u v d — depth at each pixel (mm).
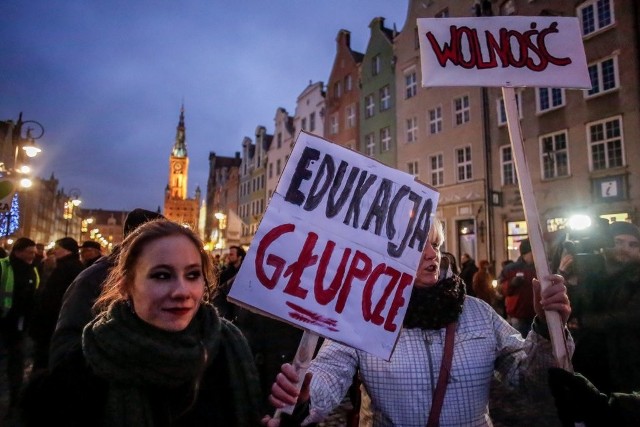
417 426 1823
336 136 28906
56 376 1360
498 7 17984
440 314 1896
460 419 1818
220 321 1635
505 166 17703
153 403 1363
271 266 1707
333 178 1851
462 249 19297
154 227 1476
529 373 1872
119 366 1313
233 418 1526
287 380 1534
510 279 6098
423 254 1986
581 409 1609
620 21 13898
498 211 17672
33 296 5668
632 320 2229
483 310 2092
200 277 1471
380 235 1851
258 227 1738
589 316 2436
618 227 2484
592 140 14656
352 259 1788
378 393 1896
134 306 1409
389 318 1782
